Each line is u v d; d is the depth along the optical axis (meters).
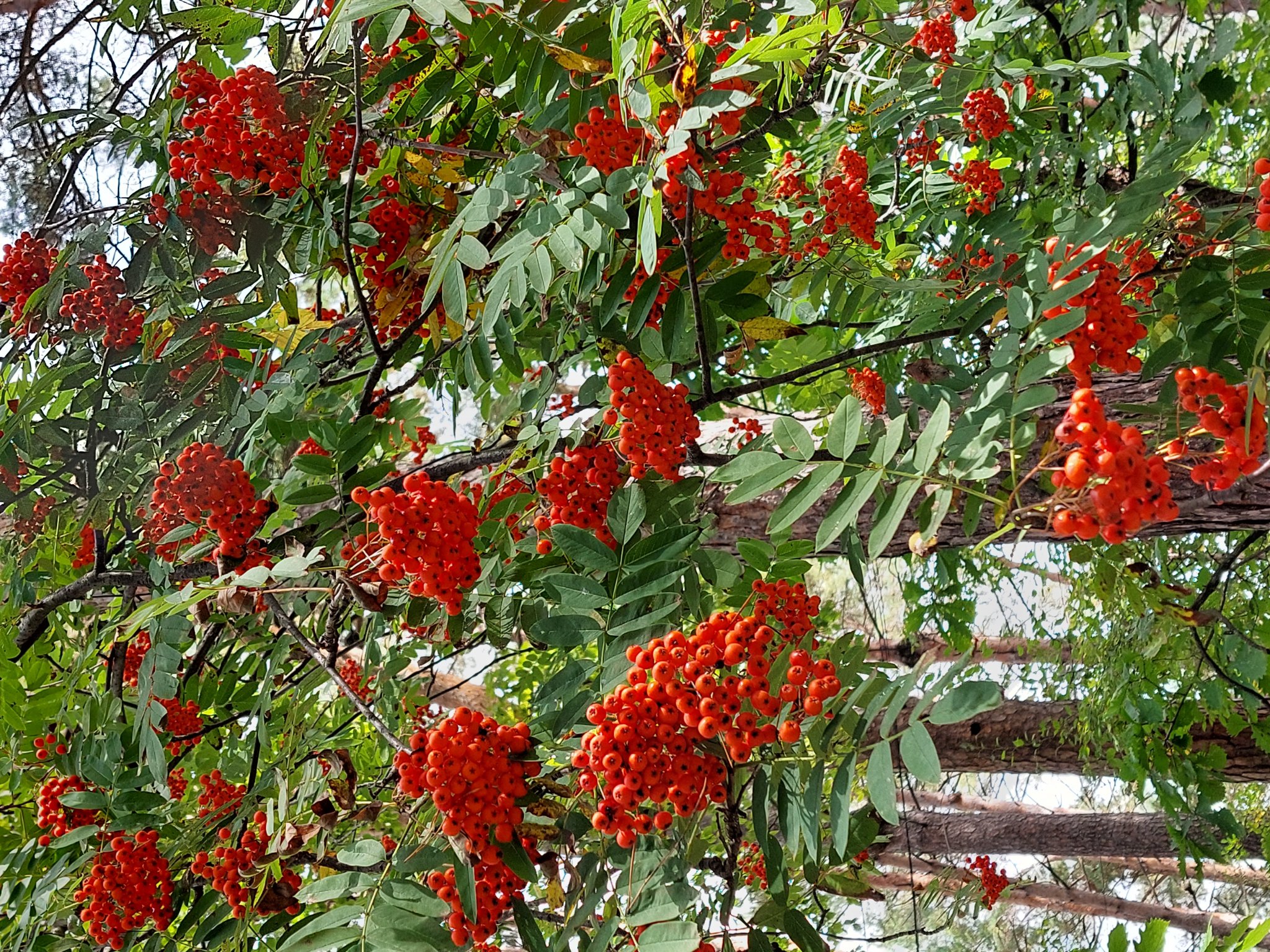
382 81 2.72
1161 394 1.84
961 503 3.10
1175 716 4.84
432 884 1.86
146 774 2.70
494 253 2.39
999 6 3.52
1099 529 1.50
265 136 2.68
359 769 4.23
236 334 2.85
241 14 2.86
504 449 2.86
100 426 2.92
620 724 1.68
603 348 2.77
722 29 2.21
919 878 8.00
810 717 1.70
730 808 1.85
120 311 2.95
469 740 1.82
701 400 2.78
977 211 3.66
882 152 4.25
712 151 2.43
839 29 2.54
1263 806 7.56
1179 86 3.30
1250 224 2.10
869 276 3.53
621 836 1.81
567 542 2.08
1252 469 1.63
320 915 1.82
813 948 1.76
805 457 1.71
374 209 2.92
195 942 2.40
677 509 2.41
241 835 2.62
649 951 1.61
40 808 2.80
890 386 2.43
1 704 2.96
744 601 2.43
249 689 3.61
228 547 2.46
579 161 2.36
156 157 2.97
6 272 3.24
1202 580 5.02
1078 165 4.03
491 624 2.53
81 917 2.46
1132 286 2.45
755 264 2.51
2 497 3.13
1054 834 6.81
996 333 2.81
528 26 2.20
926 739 1.38
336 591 2.45
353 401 3.59
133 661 3.42
